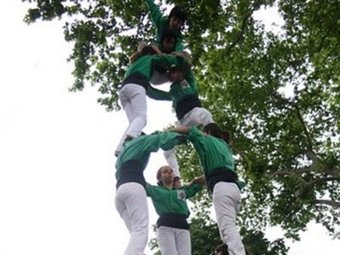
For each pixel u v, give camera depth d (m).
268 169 21.58
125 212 6.63
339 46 19.23
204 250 25.94
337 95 22.36
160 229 7.66
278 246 27.52
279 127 22.44
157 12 8.84
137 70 7.81
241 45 19.72
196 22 14.21
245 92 21.41
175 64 8.14
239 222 23.94
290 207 22.72
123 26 14.77
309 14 18.17
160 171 8.10
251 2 17.30
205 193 23.39
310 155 21.83
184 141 7.25
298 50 20.66
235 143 21.64
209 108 21.77
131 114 7.63
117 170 6.85
